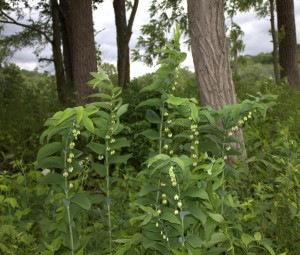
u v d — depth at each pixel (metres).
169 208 2.49
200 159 2.91
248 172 4.02
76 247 2.66
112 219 3.51
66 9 16.17
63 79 14.86
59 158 2.60
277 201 3.25
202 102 5.57
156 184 2.77
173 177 2.28
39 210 3.82
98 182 5.45
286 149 3.97
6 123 10.54
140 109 8.61
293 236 3.03
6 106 12.77
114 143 2.98
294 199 3.17
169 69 2.97
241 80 12.68
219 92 5.44
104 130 2.90
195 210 2.34
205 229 2.48
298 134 6.10
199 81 5.56
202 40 5.46
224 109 2.99
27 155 8.56
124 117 8.62
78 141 7.80
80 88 11.54
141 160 7.55
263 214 3.29
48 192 3.80
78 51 11.54
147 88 3.05
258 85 11.29
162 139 3.10
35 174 3.89
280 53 15.35
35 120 10.88
